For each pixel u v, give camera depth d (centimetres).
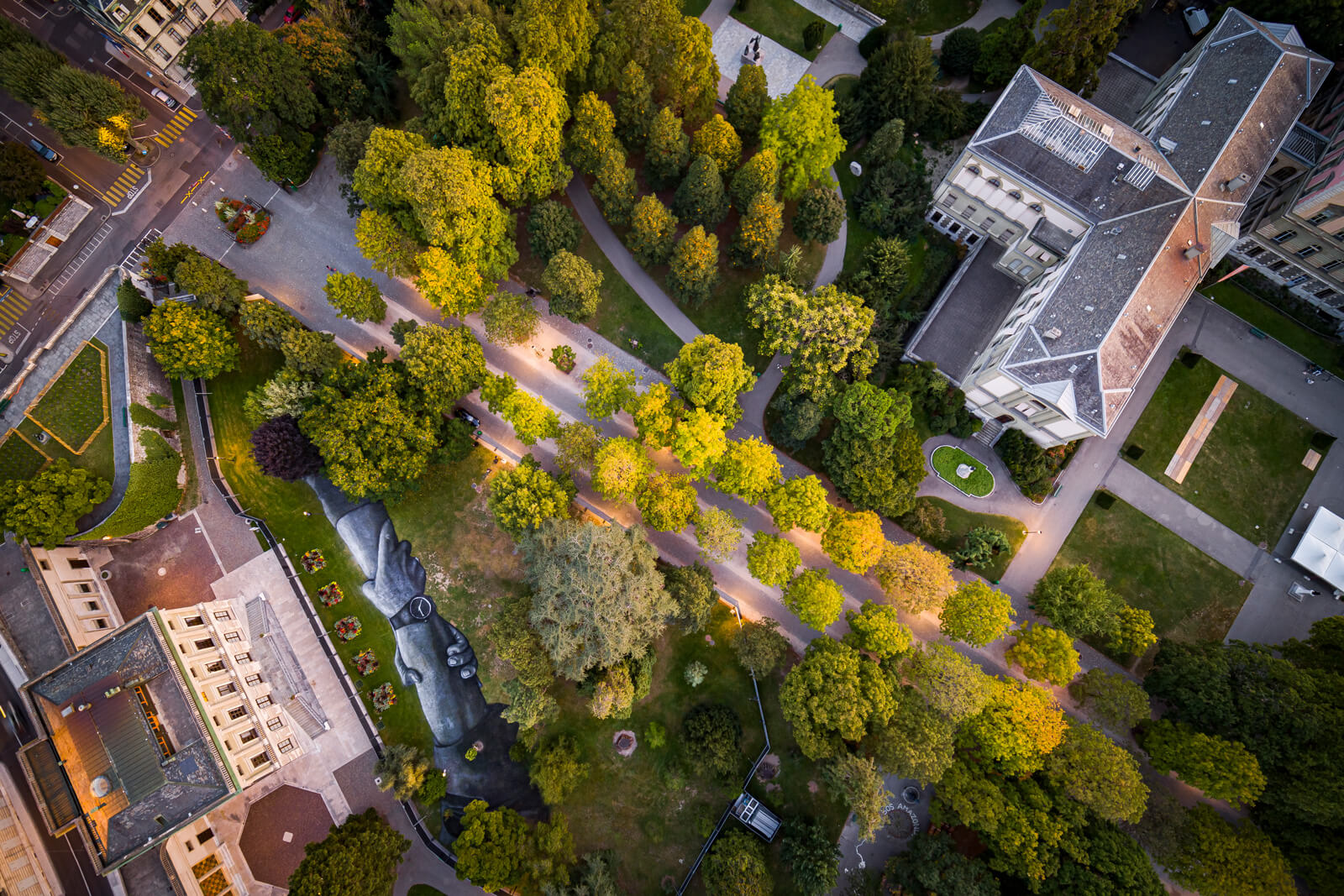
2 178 6769
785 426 6775
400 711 6644
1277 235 6744
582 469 6781
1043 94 6059
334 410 6138
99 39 7350
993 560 7000
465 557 6856
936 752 5638
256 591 6725
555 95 6247
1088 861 5503
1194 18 7419
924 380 6894
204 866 5962
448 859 6438
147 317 6650
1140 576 6950
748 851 6025
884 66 7012
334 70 6856
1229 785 5506
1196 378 7194
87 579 6362
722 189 6781
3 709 5691
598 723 6625
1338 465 6988
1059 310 5869
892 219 7256
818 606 6009
